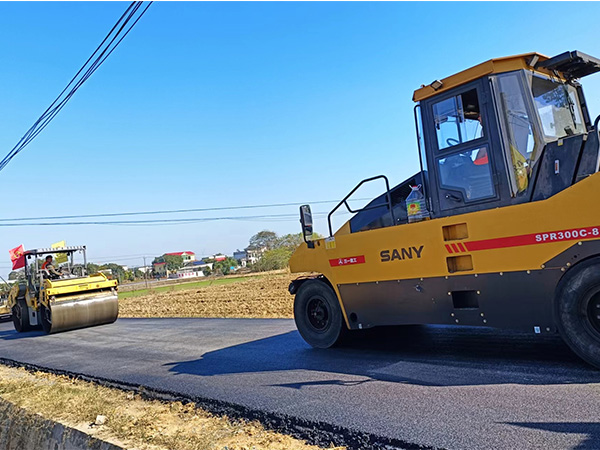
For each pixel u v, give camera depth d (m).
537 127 4.77
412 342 6.53
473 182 5.07
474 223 4.98
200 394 5.22
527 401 3.82
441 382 4.59
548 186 4.60
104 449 4.12
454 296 5.21
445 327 7.22
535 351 5.28
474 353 5.53
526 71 4.96
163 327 12.16
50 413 5.18
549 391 3.98
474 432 3.38
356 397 4.47
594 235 4.21
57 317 13.02
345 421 3.91
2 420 5.86
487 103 4.96
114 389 6.07
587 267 4.26
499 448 3.11
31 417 5.27
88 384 6.52
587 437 3.10
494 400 3.94
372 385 4.79
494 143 4.89
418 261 5.49
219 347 8.08
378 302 5.96
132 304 24.78
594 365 4.33
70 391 6.03
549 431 3.25
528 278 4.63
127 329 12.58
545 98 5.09
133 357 8.12
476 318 5.03
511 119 4.88
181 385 5.71
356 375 5.23
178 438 3.99
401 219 5.92
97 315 13.82
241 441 3.85
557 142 4.62
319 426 3.91
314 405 4.40
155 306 21.48
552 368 4.59
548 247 4.48
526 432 3.28
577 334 4.36
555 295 4.48
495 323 4.88
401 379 4.86
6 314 20.89
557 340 5.62
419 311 5.52
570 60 4.99
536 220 4.55
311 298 6.98
